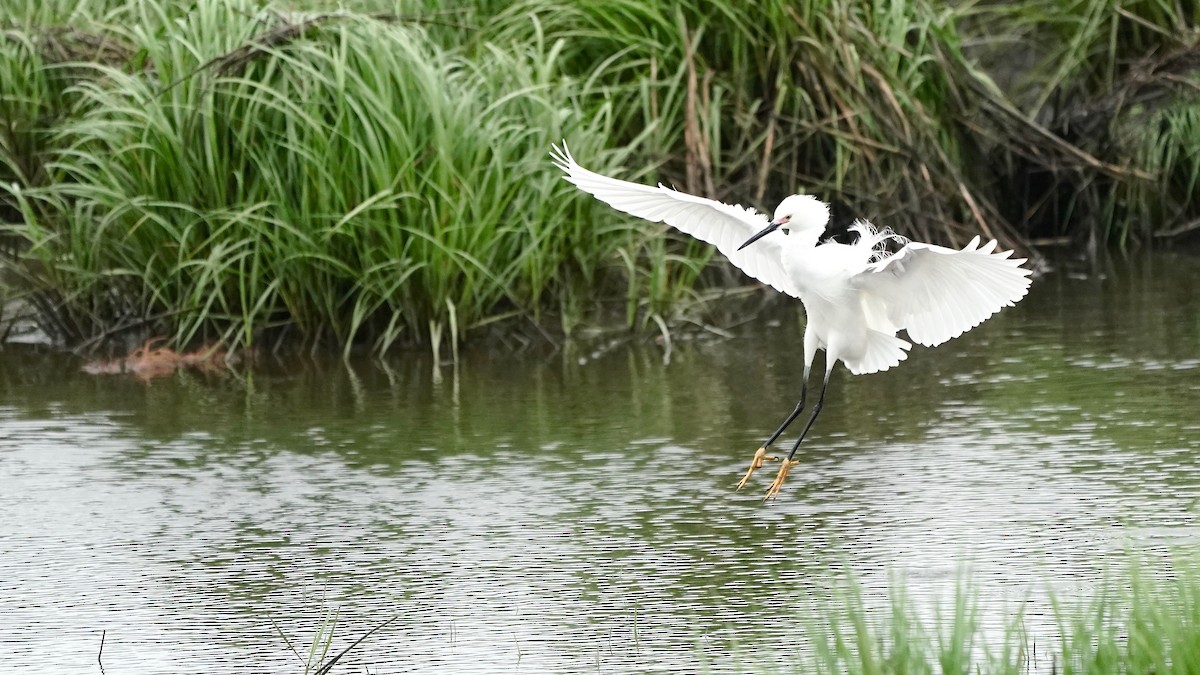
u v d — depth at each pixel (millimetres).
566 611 9125
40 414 13820
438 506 11062
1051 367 14336
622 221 16172
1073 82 20062
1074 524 10188
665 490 11258
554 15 17766
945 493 10945
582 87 17703
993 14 20344
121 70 16500
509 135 15828
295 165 15289
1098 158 19969
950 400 13430
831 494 11047
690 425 12906
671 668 8250
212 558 10234
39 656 8758
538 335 15945
